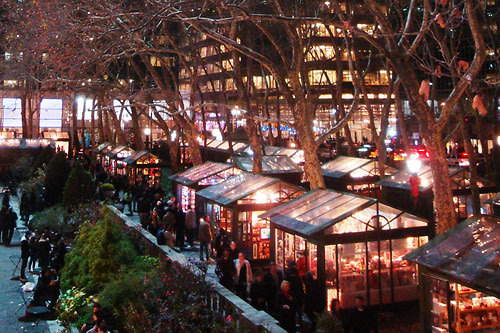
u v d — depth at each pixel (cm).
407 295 1381
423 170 2438
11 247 2192
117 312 1105
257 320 930
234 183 2111
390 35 1120
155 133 7394
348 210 1373
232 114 5066
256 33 3309
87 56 2559
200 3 2459
